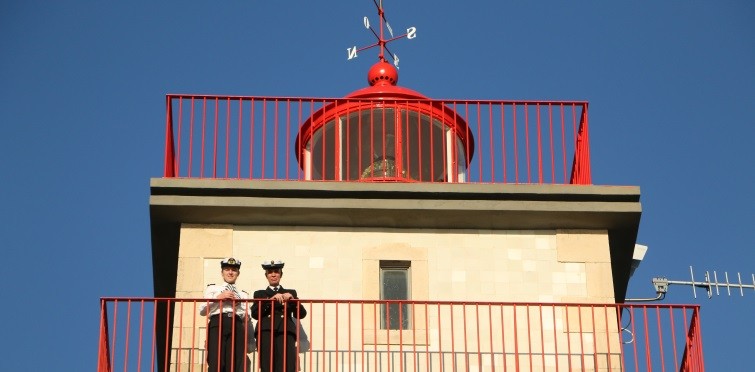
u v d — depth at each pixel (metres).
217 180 21.86
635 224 22.17
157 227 22.08
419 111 23.98
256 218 22.00
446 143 24.12
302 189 21.89
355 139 24.41
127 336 19.92
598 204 22.02
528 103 22.92
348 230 22.12
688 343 20.41
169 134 22.50
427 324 21.45
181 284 21.59
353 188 21.91
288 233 22.06
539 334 21.52
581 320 21.58
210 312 20.34
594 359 20.73
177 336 21.20
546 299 21.78
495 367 21.28
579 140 23.11
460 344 21.39
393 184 21.95
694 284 26.11
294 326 20.45
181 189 21.81
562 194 22.00
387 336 21.11
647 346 20.12
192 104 22.67
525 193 22.00
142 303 20.11
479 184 22.02
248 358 20.39
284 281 21.77
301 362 21.19
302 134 24.42
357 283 21.78
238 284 21.69
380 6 25.58
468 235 22.19
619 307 20.67
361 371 21.12
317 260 21.92
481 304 20.36
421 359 21.25
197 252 21.81
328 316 21.58
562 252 22.08
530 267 22.00
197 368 20.89
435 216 22.02
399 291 21.89
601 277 21.95
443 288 21.81
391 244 22.06
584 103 23.02
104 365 20.11
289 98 22.73
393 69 25.17
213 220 22.00
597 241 22.17
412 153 24.42
